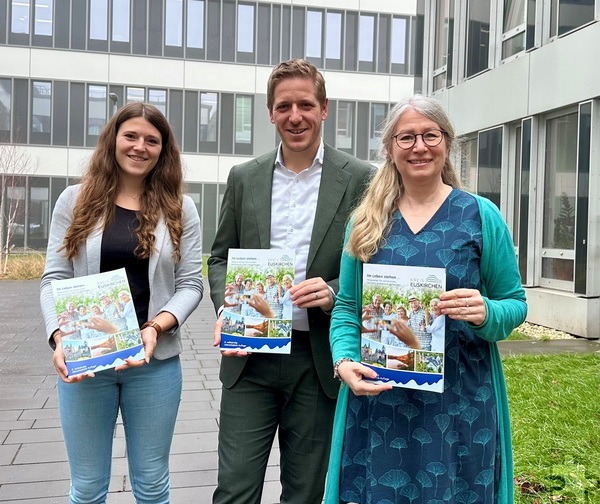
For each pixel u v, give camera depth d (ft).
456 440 6.28
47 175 75.05
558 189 28.45
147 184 8.11
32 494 10.51
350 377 6.35
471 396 6.32
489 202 6.65
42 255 61.46
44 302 7.64
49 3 74.28
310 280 7.51
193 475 11.50
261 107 80.07
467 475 6.26
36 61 74.28
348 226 7.13
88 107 76.07
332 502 6.85
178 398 8.18
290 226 8.07
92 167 7.84
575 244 25.91
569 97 26.37
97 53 75.72
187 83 78.02
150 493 8.00
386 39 82.17
